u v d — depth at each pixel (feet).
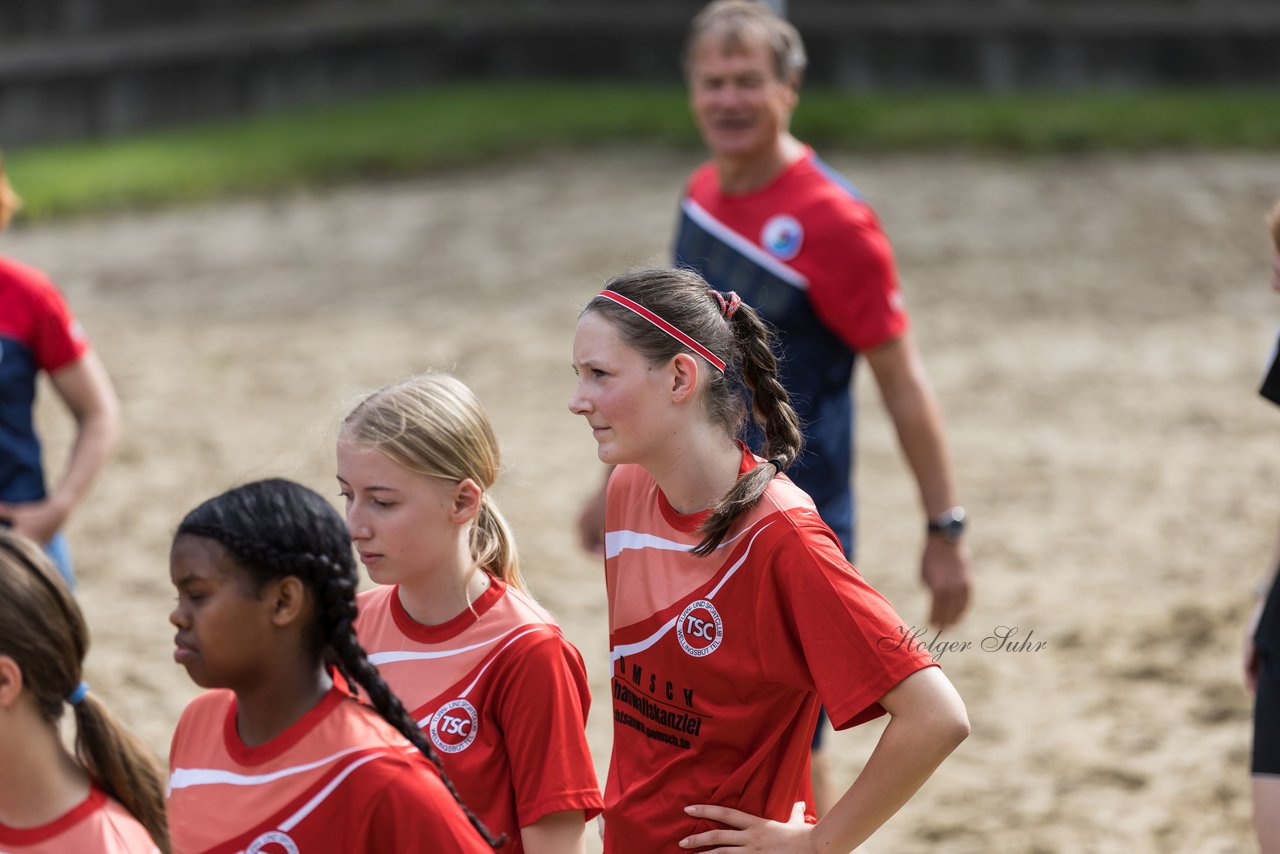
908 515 99.50
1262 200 184.44
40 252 173.06
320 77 242.17
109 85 229.66
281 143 212.64
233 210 189.26
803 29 241.96
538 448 110.63
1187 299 149.07
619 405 34.01
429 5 248.73
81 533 95.91
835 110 220.02
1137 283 154.30
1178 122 216.13
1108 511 98.68
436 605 35.24
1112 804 63.52
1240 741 68.08
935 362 130.93
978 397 122.01
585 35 247.09
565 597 85.30
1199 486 102.94
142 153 210.59
